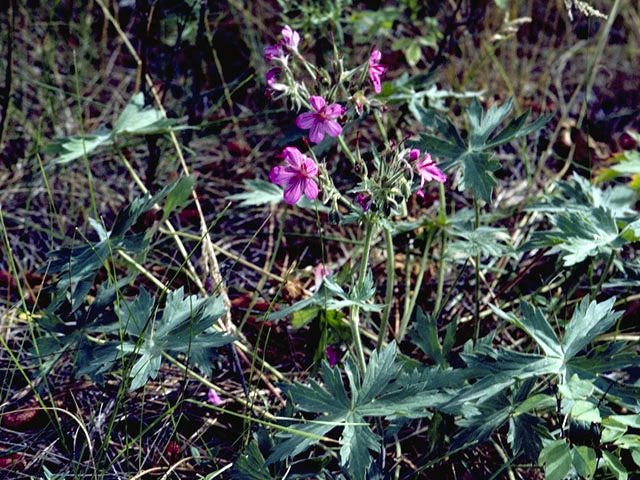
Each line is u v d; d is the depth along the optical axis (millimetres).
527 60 1099
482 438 543
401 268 790
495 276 784
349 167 872
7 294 747
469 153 660
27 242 811
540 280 769
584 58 1105
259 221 856
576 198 715
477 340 673
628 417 479
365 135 936
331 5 855
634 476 567
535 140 961
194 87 824
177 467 601
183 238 818
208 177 900
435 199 879
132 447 616
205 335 582
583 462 479
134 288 759
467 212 740
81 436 625
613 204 715
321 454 609
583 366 525
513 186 910
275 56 604
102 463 596
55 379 674
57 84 966
